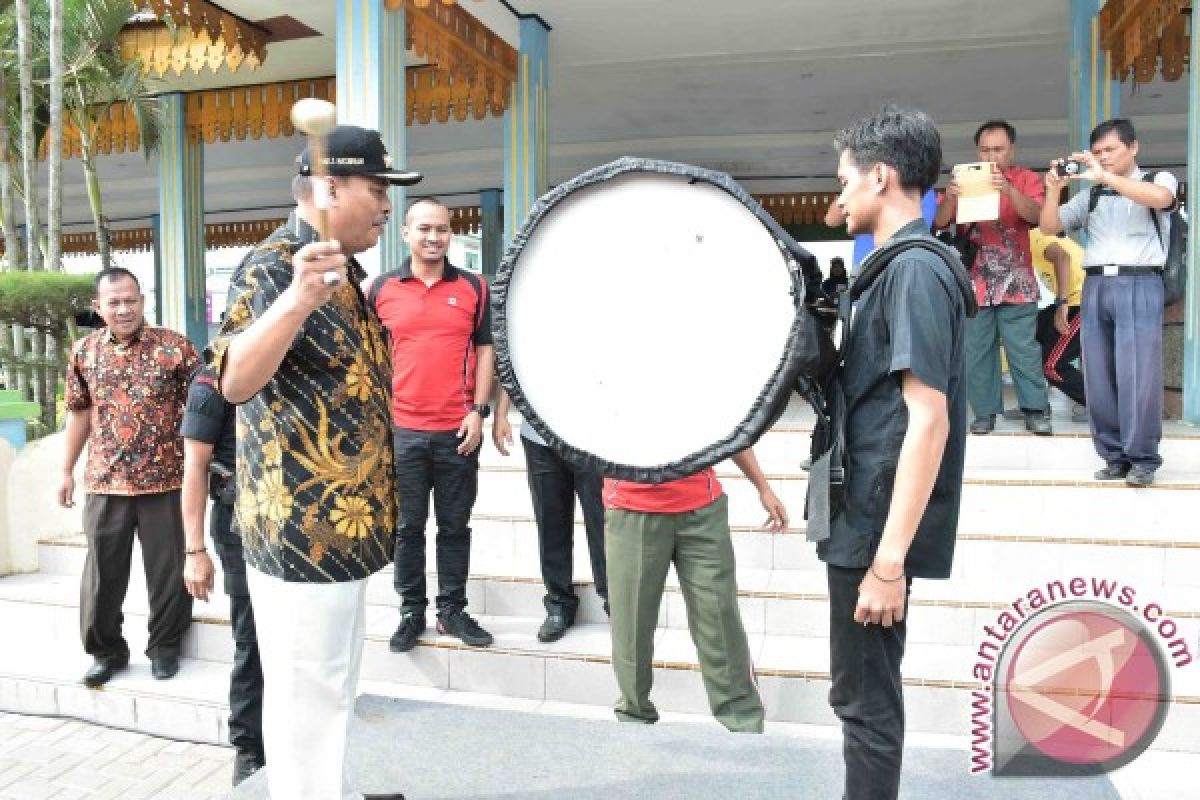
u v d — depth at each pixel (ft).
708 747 8.74
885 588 5.62
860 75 29.25
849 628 6.15
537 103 24.40
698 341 5.41
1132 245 12.55
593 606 12.11
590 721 9.34
